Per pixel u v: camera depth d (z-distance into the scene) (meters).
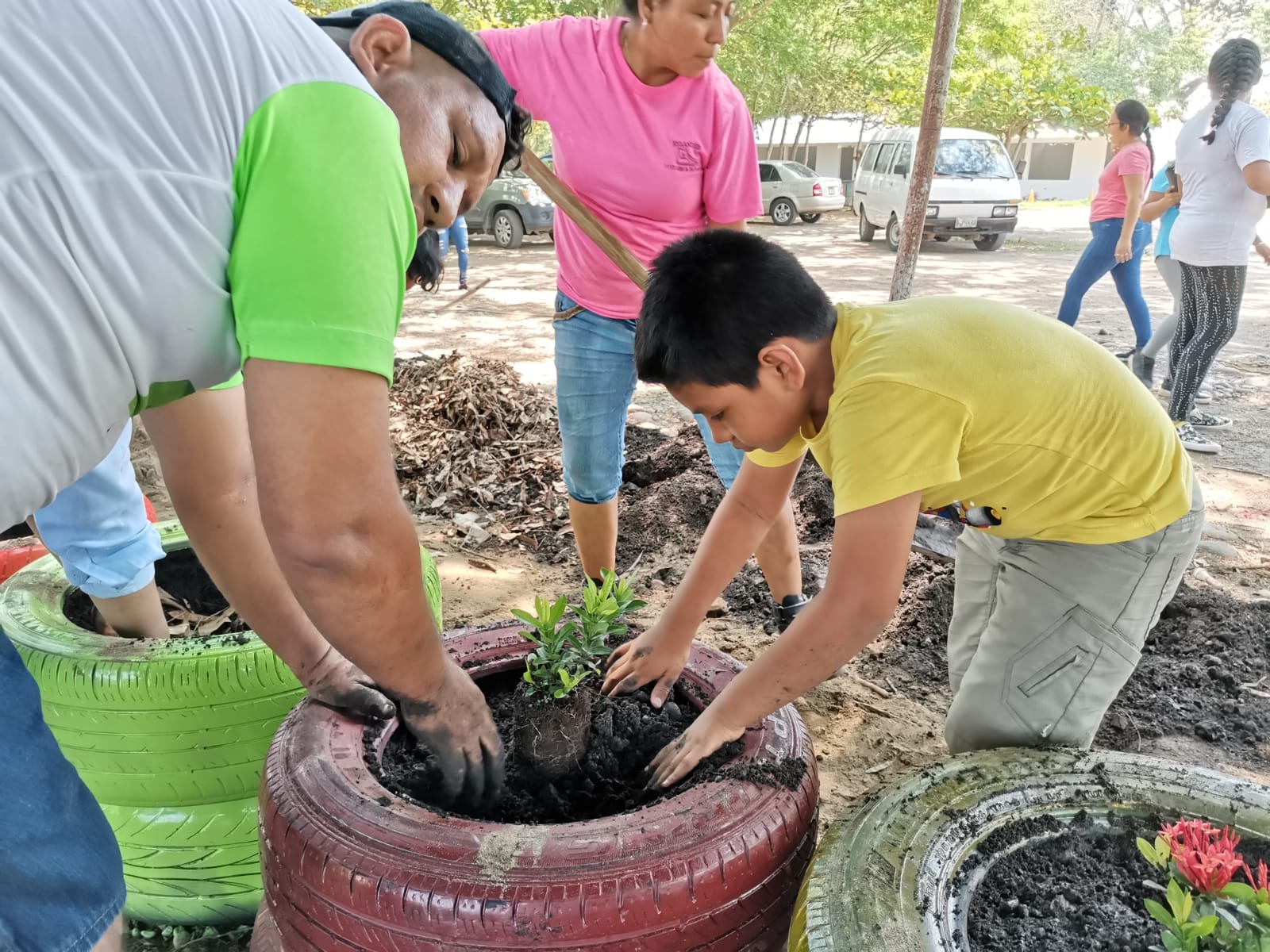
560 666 1.77
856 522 1.59
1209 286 5.08
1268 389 6.66
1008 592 2.04
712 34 2.45
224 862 1.97
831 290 11.43
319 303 1.05
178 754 1.89
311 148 1.06
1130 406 1.81
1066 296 6.85
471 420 5.09
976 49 24.84
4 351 0.99
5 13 0.96
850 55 25.66
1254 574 3.66
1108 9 30.33
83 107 0.98
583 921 1.32
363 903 1.36
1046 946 1.44
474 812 1.64
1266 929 1.31
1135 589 1.93
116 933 1.24
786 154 34.22
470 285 11.57
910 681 3.01
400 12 1.31
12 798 1.09
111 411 1.12
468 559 3.90
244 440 1.71
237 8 1.08
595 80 2.59
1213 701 2.84
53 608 2.24
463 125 1.32
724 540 1.97
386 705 1.76
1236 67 4.82
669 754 1.70
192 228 1.04
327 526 1.09
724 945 1.44
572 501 3.07
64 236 0.98
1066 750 1.80
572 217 2.64
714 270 1.60
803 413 1.74
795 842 1.54
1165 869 1.48
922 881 1.44
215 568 1.73
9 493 1.05
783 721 1.77
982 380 1.67
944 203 15.23
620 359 2.82
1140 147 6.15
